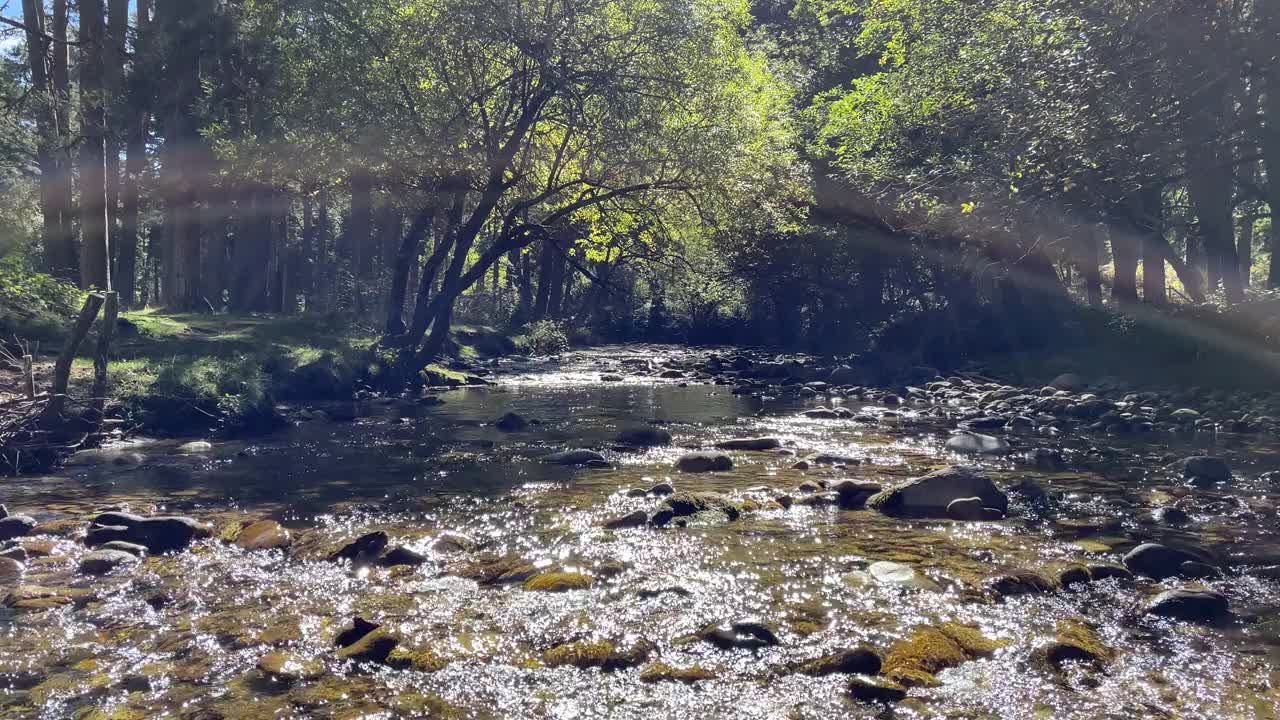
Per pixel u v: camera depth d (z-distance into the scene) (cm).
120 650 538
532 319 5138
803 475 1134
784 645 543
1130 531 834
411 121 2197
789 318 4841
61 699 469
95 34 2602
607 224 2625
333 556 744
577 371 3344
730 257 3872
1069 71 1516
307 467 1222
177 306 3175
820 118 3506
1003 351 3133
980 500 902
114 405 1458
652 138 2306
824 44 4144
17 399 1288
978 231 2425
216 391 1606
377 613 602
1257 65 1485
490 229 3047
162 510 943
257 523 834
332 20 2302
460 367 3133
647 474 1150
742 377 3041
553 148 2539
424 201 2452
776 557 736
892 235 3444
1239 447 1426
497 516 900
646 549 764
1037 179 1678
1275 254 3222
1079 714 451
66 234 2628
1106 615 598
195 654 532
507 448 1403
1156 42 1466
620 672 505
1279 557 745
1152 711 454
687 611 603
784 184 2567
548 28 2200
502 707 461
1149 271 3195
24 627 577
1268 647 541
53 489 1068
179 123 2705
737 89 2483
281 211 3403
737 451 1352
